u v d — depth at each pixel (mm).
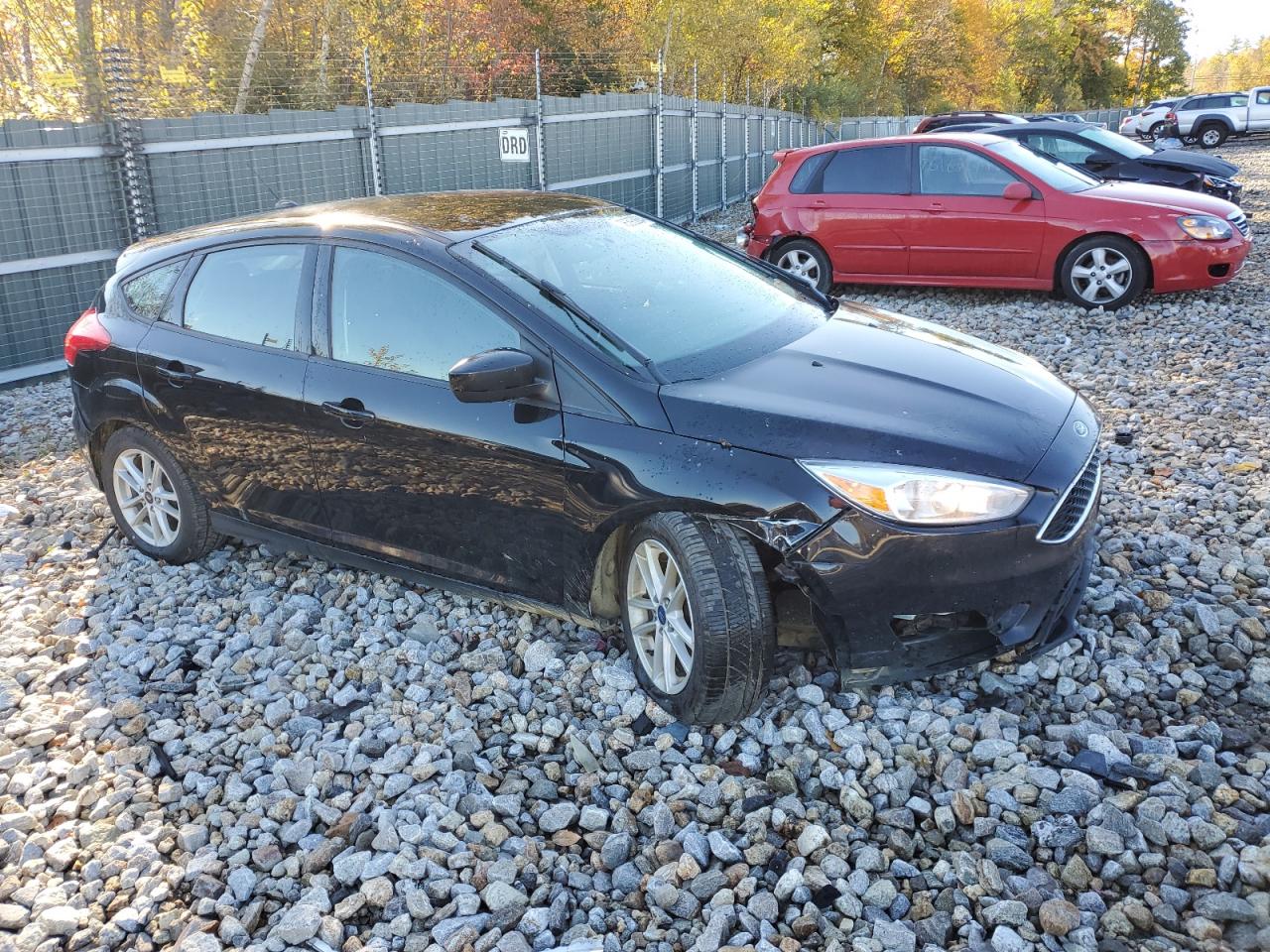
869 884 2607
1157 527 4414
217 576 4574
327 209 4234
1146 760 2955
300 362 3926
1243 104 37844
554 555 3441
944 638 3119
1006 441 3096
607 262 3922
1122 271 8922
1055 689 3346
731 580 3002
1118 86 86438
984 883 2564
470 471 3523
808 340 3721
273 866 2832
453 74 21547
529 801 3025
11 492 5855
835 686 3387
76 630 4176
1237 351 7414
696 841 2744
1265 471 5039
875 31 48188
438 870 2734
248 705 3576
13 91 15398
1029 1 75500
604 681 3492
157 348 4320
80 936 2607
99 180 8797
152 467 4574
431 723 3400
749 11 31109
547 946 2496
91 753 3346
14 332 8344
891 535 2916
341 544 4055
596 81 26391
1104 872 2568
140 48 15852
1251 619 3611
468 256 3637
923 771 3021
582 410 3291
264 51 16938
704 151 20578
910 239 9664
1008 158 9383
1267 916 2381
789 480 2977
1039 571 3049
